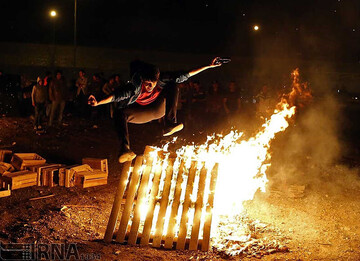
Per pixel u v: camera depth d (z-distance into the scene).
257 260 5.09
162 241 5.55
